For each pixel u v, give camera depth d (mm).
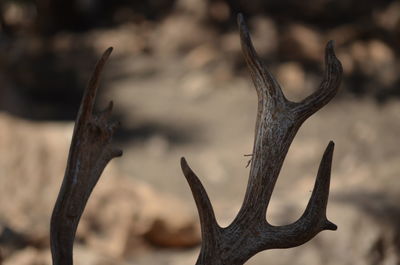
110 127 2697
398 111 11281
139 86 12844
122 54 14359
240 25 2492
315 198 2492
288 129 2496
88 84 2594
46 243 6277
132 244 7125
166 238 7191
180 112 11664
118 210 7219
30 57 14133
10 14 16156
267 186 2508
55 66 13867
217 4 15164
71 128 8281
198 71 13234
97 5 16328
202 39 14469
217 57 13617
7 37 15336
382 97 11789
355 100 11641
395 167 6961
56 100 12500
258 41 13875
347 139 10367
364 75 12516
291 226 2504
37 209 7484
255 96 12141
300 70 12875
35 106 12148
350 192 6488
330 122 10859
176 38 14562
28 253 6070
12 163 7812
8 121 8227
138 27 15547
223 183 9570
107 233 7113
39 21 15906
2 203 7461
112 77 13297
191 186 2420
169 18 15336
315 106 2494
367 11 14438
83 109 2623
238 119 11297
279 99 2514
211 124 11219
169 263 6875
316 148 9922
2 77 11820
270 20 14406
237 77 12914
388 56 13156
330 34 13992
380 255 6012
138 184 7555
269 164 2504
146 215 7195
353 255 5949
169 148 10453
